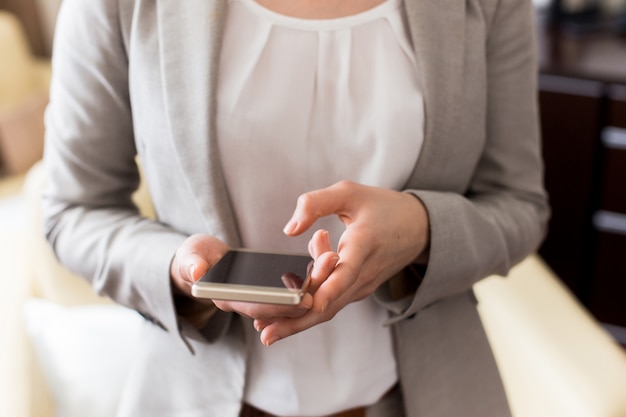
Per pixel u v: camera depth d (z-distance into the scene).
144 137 0.74
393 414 0.81
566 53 1.93
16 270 1.50
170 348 0.80
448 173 0.75
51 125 0.79
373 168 0.73
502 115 0.79
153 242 0.73
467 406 0.80
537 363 1.25
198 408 0.79
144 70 0.72
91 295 1.42
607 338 1.30
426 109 0.73
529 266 1.49
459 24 0.73
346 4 0.73
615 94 1.82
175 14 0.71
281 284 0.59
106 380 1.35
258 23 0.72
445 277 0.72
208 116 0.70
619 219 1.98
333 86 0.73
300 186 0.74
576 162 1.94
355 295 0.67
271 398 0.79
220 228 0.72
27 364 1.22
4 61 2.56
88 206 0.79
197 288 0.59
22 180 2.35
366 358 0.78
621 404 1.15
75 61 0.75
